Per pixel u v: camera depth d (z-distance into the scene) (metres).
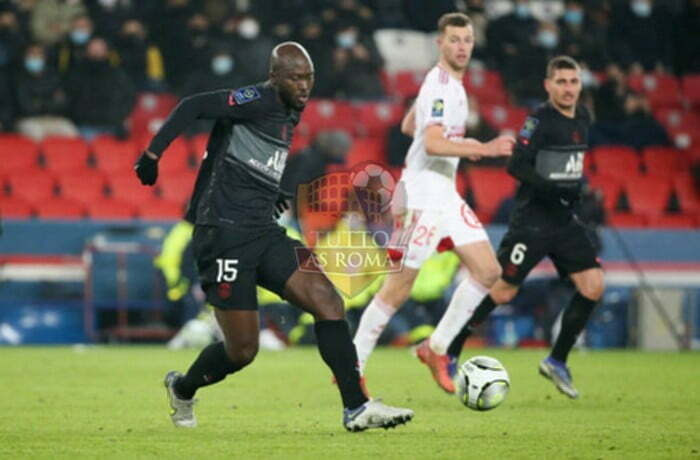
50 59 77.81
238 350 27.28
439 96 35.72
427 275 64.31
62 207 70.56
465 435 28.17
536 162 38.47
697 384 44.03
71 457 24.33
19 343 64.25
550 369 38.16
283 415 32.62
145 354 57.12
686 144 84.81
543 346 66.75
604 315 68.50
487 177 74.38
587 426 30.39
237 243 26.48
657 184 79.25
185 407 29.08
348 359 26.72
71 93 76.12
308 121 78.81
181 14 80.12
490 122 80.75
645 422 31.42
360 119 80.00
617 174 79.94
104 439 27.19
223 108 26.34
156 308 64.56
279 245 26.83
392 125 74.25
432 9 88.31
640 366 53.22
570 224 38.84
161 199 72.12
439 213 36.53
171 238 63.88
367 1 88.81
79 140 74.06
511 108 83.31
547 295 66.88
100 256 64.38
